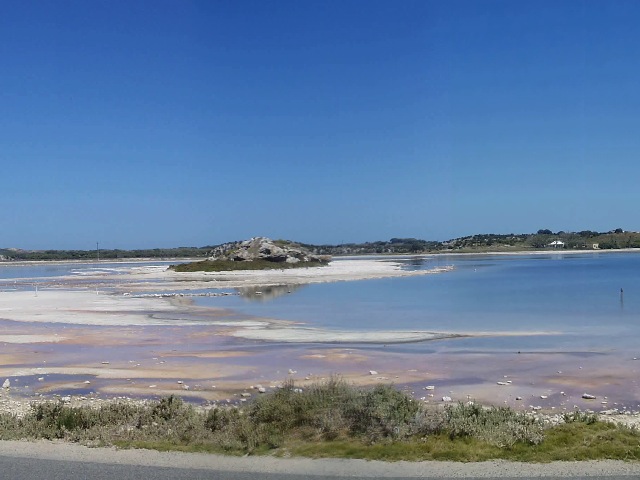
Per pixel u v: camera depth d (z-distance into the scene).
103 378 18.19
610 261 117.25
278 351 22.47
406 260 144.25
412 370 18.62
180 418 10.99
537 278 66.81
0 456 8.90
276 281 65.69
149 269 106.00
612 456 8.34
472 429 9.50
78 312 36.78
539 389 16.00
